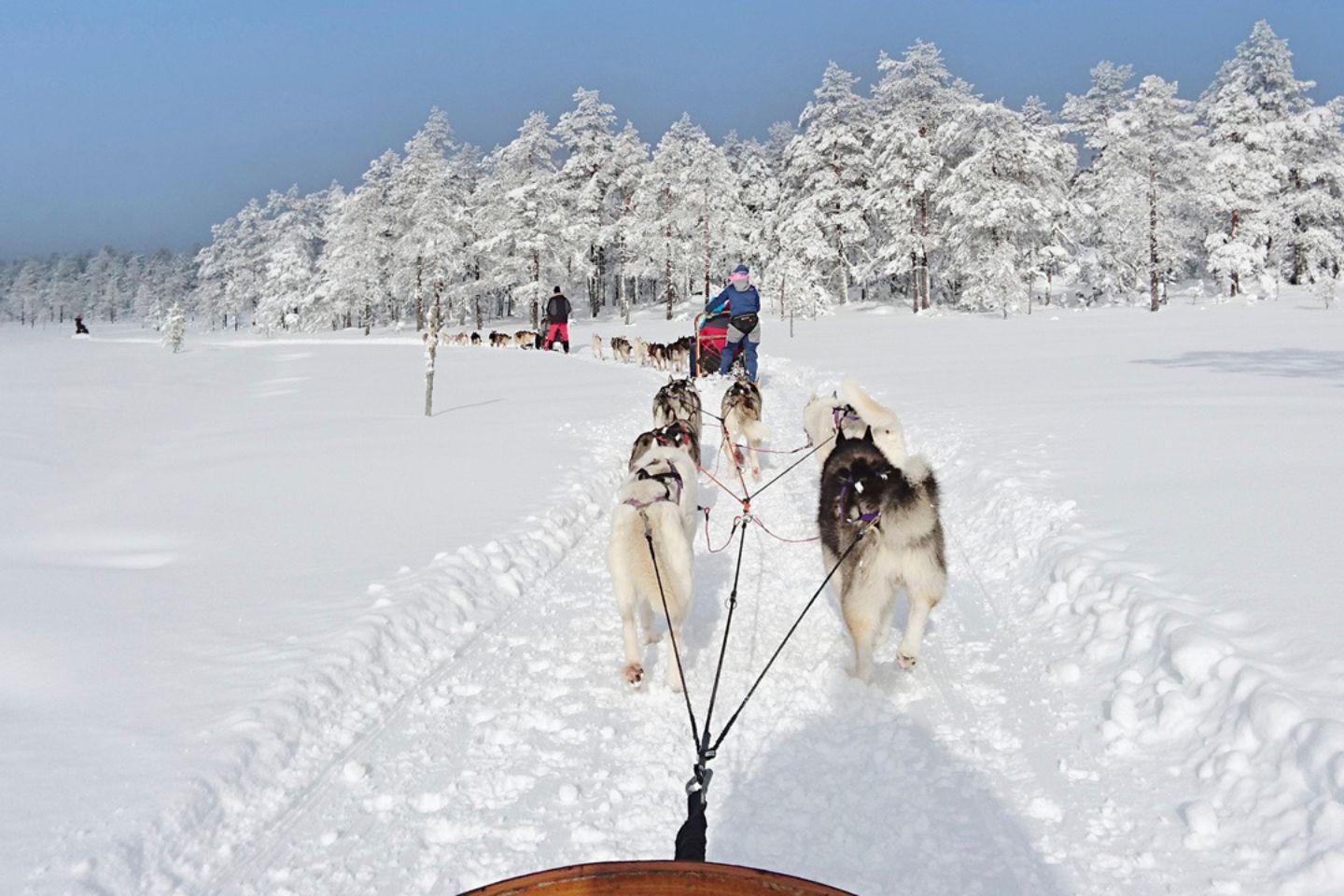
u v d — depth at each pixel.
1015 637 5.53
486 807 3.85
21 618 5.57
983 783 3.92
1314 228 51.53
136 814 3.43
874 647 5.56
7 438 12.90
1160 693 4.27
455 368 25.50
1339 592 4.82
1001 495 7.99
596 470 10.25
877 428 7.21
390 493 9.09
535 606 6.38
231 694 4.45
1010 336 29.67
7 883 3.03
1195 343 23.33
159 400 19.23
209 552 7.13
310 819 3.74
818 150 55.69
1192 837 3.37
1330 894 2.92
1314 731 3.48
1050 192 49.25
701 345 20.00
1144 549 5.96
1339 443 8.66
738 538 8.21
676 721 4.63
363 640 5.11
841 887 3.27
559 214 56.97
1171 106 50.78
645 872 1.88
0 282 153.00
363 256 65.25
